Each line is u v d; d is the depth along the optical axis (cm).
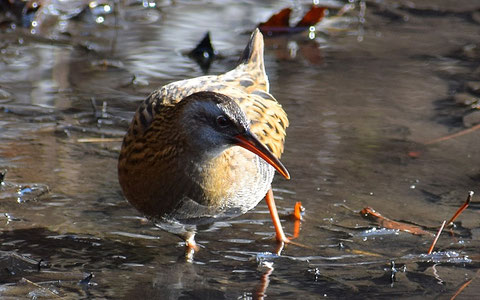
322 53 1555
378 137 1207
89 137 1173
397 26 1725
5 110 1238
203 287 820
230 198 863
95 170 1079
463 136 1215
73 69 1420
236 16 1766
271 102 999
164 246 916
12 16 1675
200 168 820
